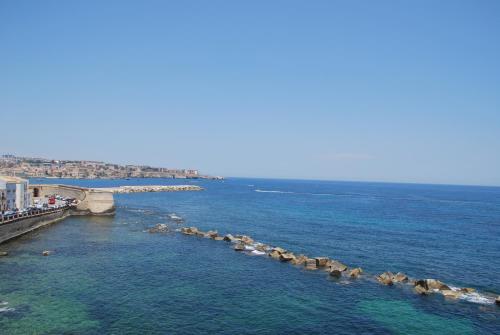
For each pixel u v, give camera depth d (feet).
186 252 204.33
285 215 394.11
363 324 118.62
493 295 147.54
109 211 347.77
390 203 604.08
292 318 121.49
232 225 317.22
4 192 261.65
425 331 114.83
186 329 110.63
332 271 168.45
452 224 353.51
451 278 171.12
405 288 152.56
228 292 142.82
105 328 108.37
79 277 152.66
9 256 181.47
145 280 152.76
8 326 105.91
